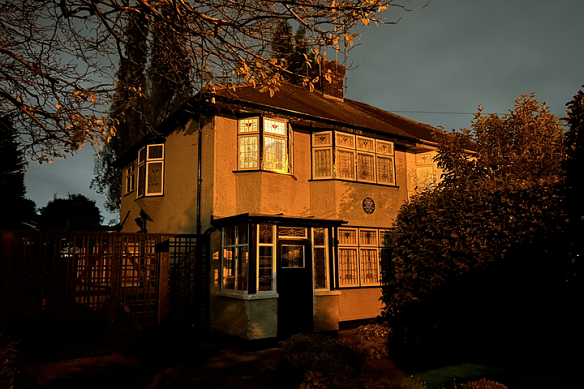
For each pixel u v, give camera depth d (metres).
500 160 10.70
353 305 11.91
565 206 5.57
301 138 12.36
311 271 10.23
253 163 11.05
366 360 7.90
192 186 11.28
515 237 7.55
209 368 7.49
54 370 7.25
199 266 10.34
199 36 5.32
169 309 9.84
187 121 11.86
